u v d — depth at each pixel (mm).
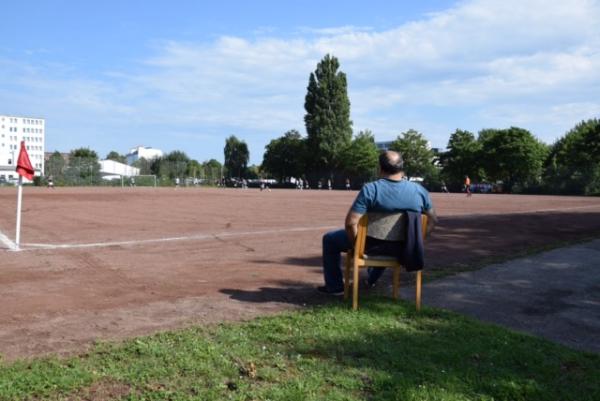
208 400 3287
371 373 3756
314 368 3846
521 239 11484
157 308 5520
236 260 8594
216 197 34906
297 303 5801
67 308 5477
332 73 85250
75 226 14023
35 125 113562
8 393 3338
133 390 3441
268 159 100062
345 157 84375
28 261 8258
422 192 5582
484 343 4445
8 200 26984
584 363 4105
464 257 8977
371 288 6539
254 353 4113
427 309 5449
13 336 4551
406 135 84062
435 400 3361
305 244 10555
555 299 6121
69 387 3443
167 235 11977
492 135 74812
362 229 5340
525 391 3529
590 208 24453
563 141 77812
